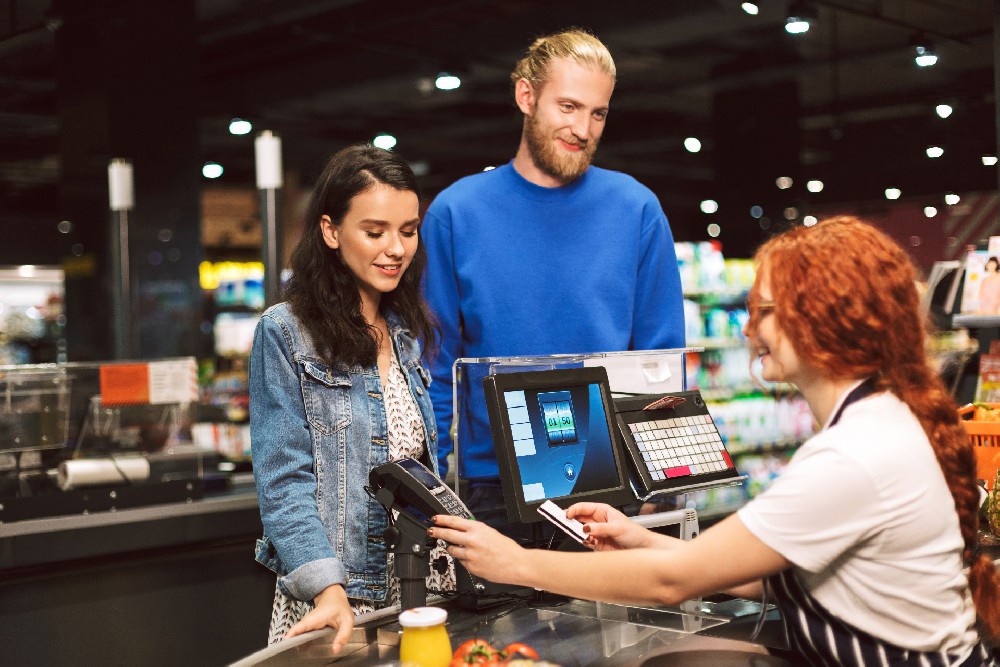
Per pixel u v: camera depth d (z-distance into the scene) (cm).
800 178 1181
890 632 152
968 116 1172
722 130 1194
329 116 1193
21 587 395
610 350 266
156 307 707
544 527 199
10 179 1404
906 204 1273
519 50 926
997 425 281
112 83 698
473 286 266
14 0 824
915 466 149
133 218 698
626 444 214
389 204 204
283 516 199
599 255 268
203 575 450
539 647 177
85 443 416
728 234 1195
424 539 180
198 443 448
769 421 647
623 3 866
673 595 153
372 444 213
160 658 434
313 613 181
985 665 159
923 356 157
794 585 157
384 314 226
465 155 1405
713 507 304
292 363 208
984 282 354
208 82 1108
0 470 395
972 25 962
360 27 918
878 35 1002
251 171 1407
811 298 152
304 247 213
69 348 722
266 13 885
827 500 146
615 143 1441
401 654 162
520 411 196
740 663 169
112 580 421
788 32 954
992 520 259
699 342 648
